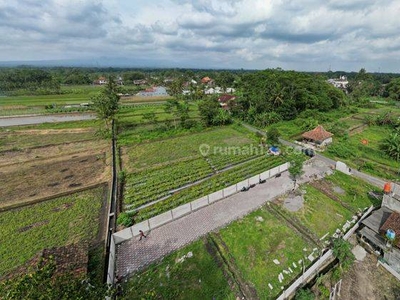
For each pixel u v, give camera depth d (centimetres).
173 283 1769
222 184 3103
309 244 2130
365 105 8800
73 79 16200
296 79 7088
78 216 2533
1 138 5175
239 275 1833
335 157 4025
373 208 2600
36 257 1809
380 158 3969
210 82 14900
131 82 17675
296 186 3028
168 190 3058
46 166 3803
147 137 5138
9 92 11925
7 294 935
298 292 1644
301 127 5709
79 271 1675
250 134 5297
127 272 1852
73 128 5916
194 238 2191
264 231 2277
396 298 1694
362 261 1991
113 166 3666
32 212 2603
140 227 2233
